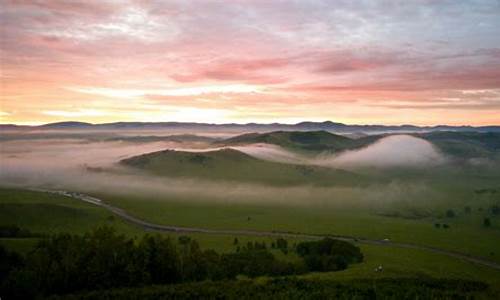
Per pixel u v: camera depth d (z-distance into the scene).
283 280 89.25
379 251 186.50
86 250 96.62
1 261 104.38
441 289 86.88
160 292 77.75
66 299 75.31
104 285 87.94
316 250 157.75
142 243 102.56
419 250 197.62
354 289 79.69
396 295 76.06
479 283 96.50
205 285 85.12
